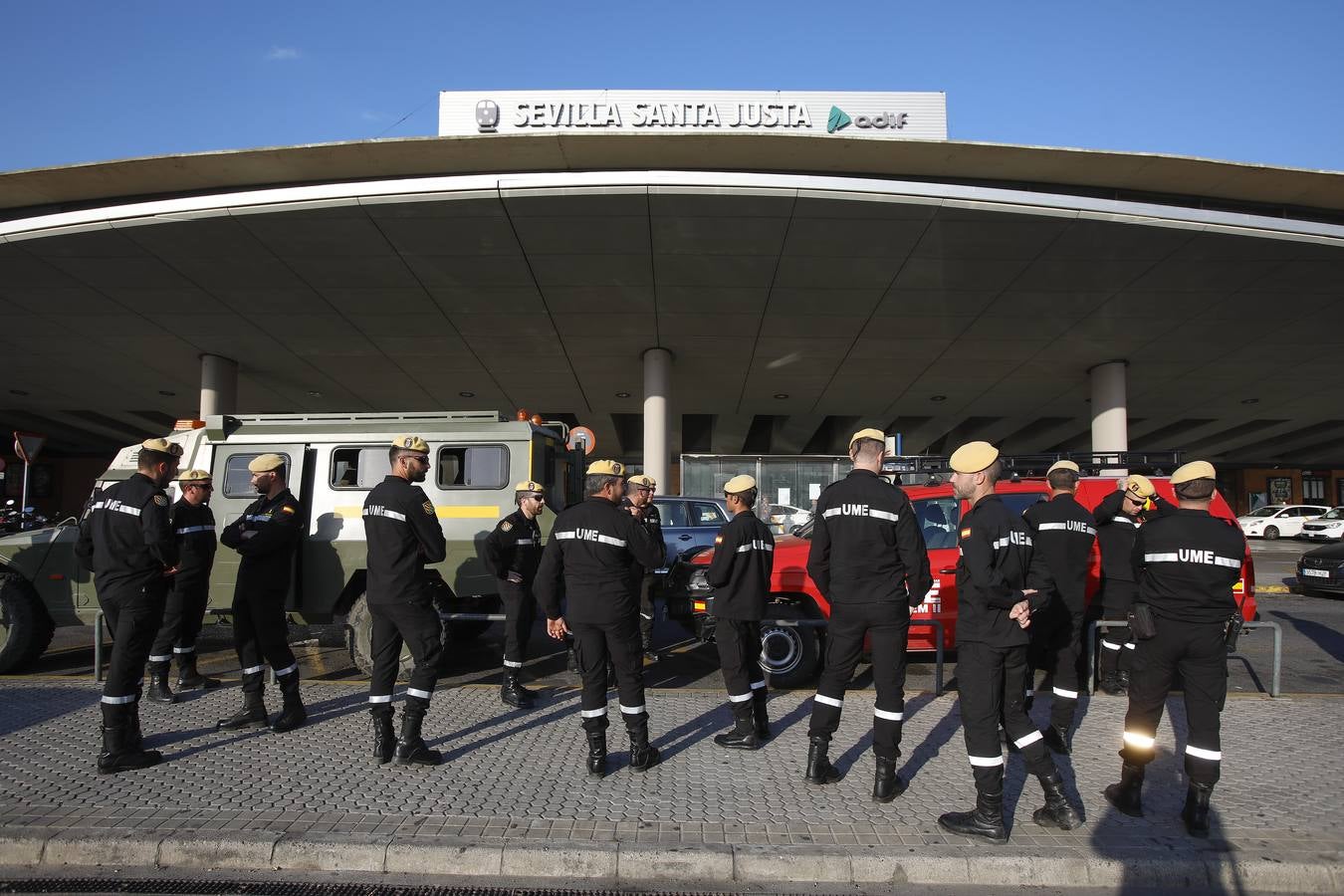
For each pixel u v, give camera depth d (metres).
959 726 5.39
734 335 19.31
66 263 15.19
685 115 16.11
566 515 4.62
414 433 7.46
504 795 4.12
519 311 17.81
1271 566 20.14
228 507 7.45
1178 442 35.19
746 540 4.90
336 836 3.60
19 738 5.04
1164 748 4.96
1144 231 14.00
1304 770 4.55
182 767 4.55
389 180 13.77
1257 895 3.38
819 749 4.29
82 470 41.12
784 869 3.45
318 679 7.13
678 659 8.23
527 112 16.03
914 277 16.03
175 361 21.47
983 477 3.99
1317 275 15.41
